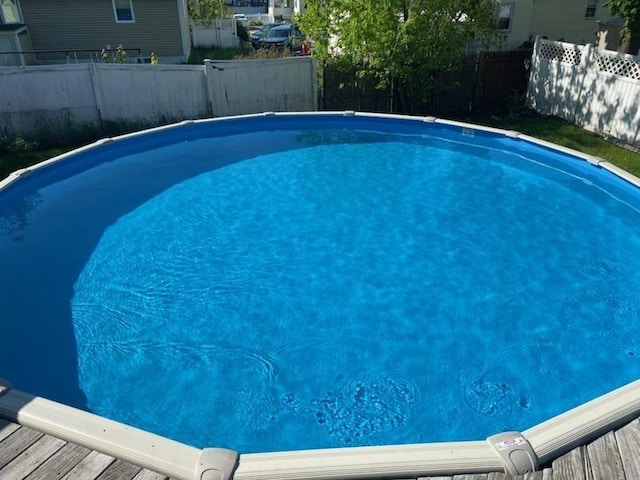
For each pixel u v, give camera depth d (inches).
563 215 345.4
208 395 202.4
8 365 216.2
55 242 309.0
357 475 132.0
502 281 275.0
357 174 416.8
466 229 328.2
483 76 592.7
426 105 592.1
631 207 355.6
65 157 402.0
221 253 300.4
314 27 550.0
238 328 239.3
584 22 807.1
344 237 319.0
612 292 265.0
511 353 224.8
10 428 147.3
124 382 208.2
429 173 418.9
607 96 481.7
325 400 200.4
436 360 221.0
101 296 260.4
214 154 457.1
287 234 322.0
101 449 139.4
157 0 859.4
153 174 411.2
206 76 533.3
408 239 316.5
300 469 132.4
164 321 243.3
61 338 231.5
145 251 300.8
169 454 136.8
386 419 192.2
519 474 132.6
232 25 1148.5
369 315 248.8
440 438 184.5
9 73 474.9
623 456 137.9
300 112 556.7
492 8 567.5
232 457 135.2
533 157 443.5
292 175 413.7
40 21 837.8
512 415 194.1
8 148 458.9
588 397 202.2
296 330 238.4
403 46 522.0
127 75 513.7
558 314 249.3
